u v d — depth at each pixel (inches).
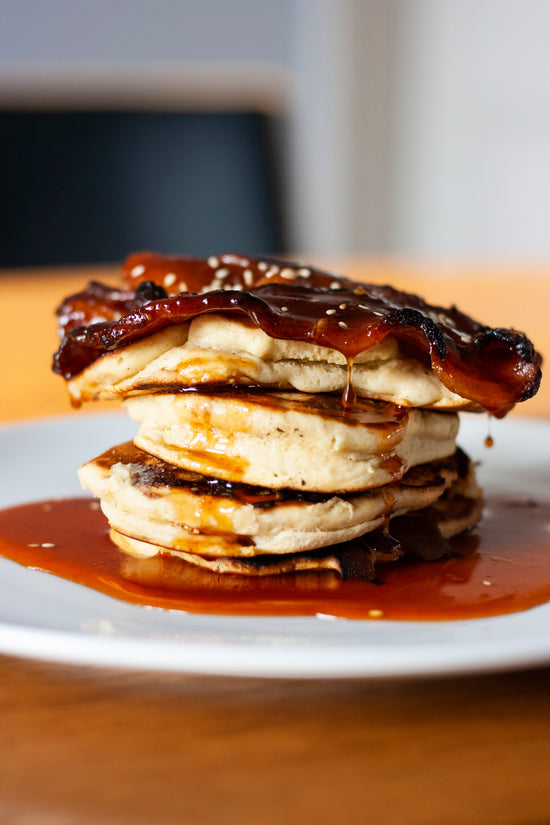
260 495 15.3
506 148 68.7
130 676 13.3
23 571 15.4
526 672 13.4
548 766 12.1
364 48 71.5
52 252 50.1
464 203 72.0
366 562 15.3
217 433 15.3
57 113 50.8
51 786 11.9
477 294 36.2
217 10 68.5
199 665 12.6
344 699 13.0
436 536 16.0
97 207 50.9
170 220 52.1
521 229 69.4
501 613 14.4
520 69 66.7
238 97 61.3
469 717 12.7
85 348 15.8
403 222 75.6
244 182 53.6
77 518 17.3
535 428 21.0
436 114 72.0
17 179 49.7
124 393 15.7
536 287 38.5
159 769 12.1
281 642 13.3
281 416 15.1
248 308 14.9
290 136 73.2
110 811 11.7
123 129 51.8
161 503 15.4
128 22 66.4
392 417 15.5
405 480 16.1
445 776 12.0
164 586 15.0
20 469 19.1
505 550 16.3
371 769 12.1
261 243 53.4
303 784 11.9
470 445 20.5
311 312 15.2
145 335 15.5
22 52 64.0
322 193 73.7
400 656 12.6
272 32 71.1
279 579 15.2
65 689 13.1
